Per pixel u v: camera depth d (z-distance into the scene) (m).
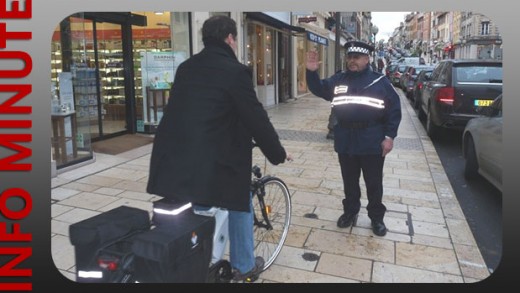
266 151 2.73
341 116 4.04
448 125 8.41
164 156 2.60
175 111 2.62
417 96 13.92
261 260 3.38
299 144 8.40
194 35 9.66
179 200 2.54
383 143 3.93
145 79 8.93
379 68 23.00
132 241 2.35
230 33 2.69
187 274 2.37
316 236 4.12
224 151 2.56
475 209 5.19
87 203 4.93
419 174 6.28
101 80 8.42
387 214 4.70
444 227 4.36
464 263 3.63
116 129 8.89
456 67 8.45
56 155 6.22
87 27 7.91
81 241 2.36
